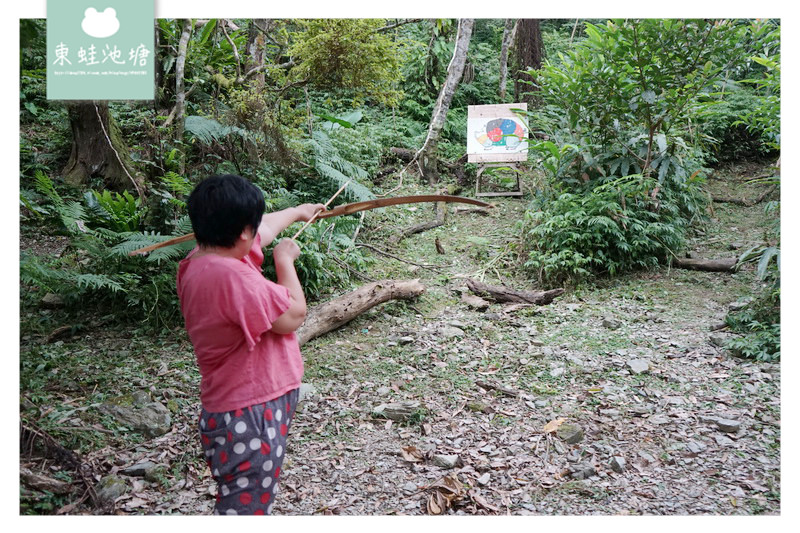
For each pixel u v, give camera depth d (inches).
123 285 186.2
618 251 240.5
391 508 109.6
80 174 255.9
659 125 261.9
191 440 129.4
